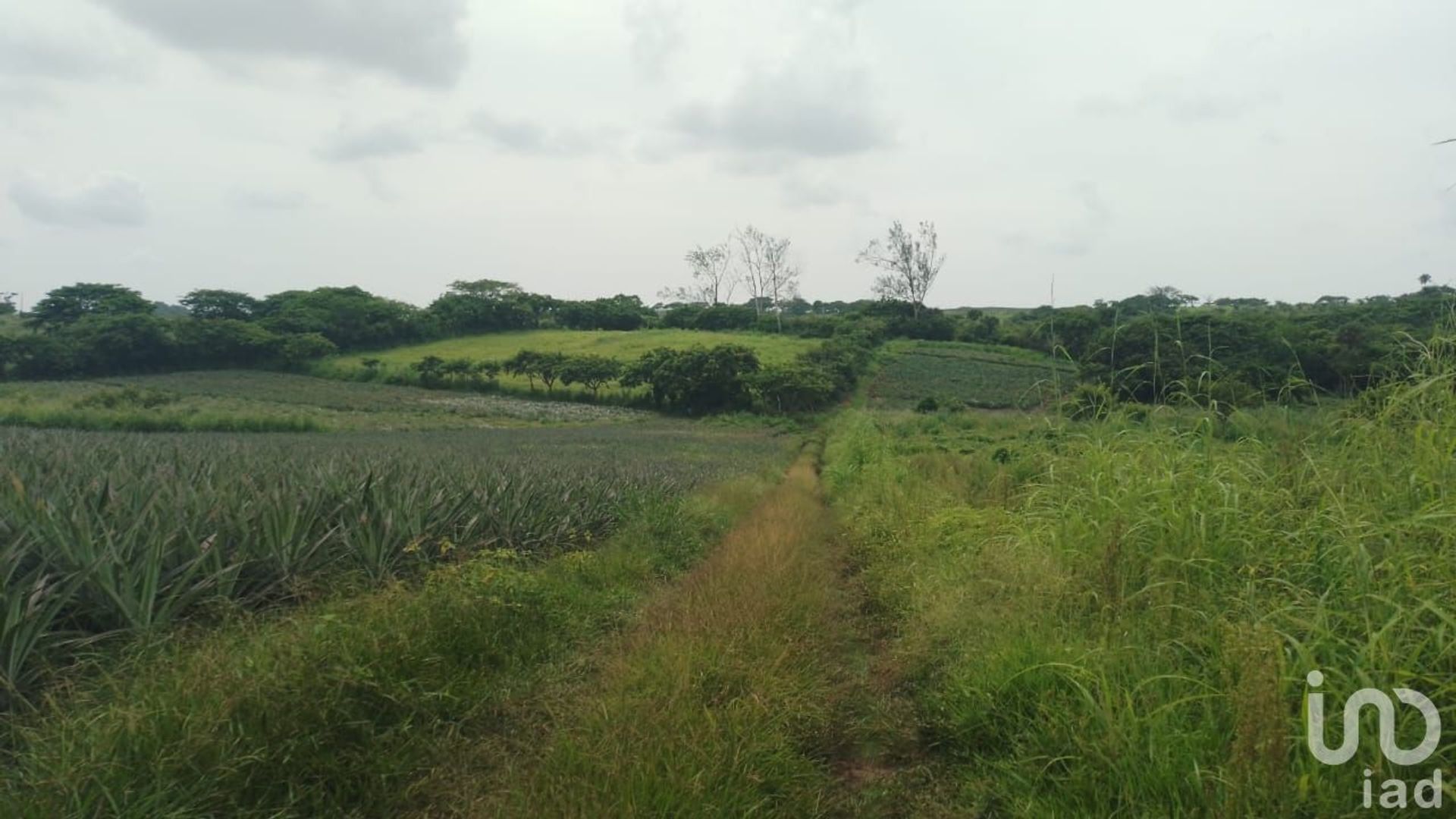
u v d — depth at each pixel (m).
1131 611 5.00
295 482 9.77
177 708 4.05
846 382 68.88
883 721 5.32
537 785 3.96
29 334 73.94
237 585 7.03
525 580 7.18
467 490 10.63
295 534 7.54
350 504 8.78
